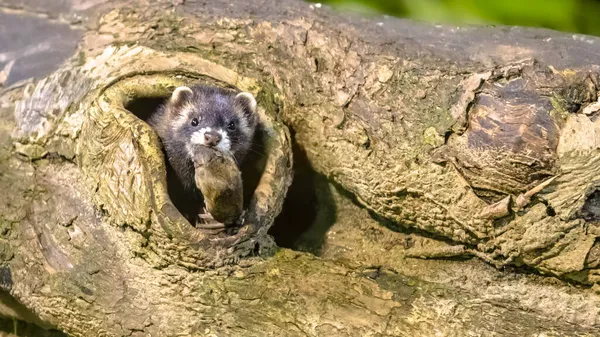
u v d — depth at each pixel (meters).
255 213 3.78
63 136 4.21
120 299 3.82
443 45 4.49
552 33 4.63
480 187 3.85
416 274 4.27
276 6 5.00
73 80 4.51
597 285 3.74
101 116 3.95
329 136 4.39
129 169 3.75
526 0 5.48
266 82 4.60
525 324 3.54
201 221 3.93
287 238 4.91
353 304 3.59
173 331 3.71
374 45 4.49
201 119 4.20
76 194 4.07
